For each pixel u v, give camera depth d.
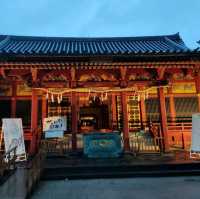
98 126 16.58
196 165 9.41
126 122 12.12
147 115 15.23
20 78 12.45
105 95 14.80
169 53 11.05
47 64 11.14
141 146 12.95
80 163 9.90
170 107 15.08
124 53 10.91
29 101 14.70
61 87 12.30
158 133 13.11
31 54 10.62
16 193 6.73
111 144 11.41
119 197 6.71
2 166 7.79
